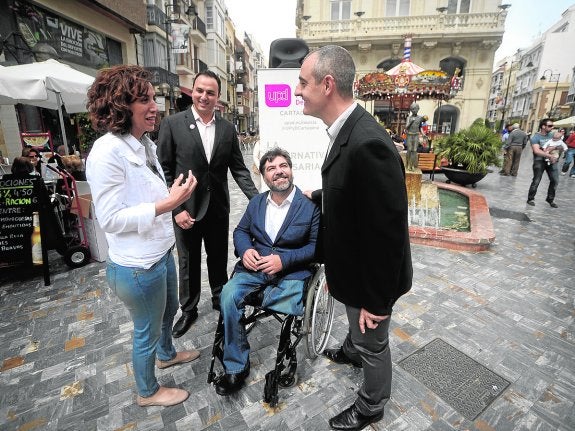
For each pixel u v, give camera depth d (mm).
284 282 2086
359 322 1564
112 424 1860
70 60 9656
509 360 2326
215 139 2566
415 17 18469
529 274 3637
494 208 6578
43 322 2820
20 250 3459
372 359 1658
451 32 18250
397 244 1328
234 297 2014
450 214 5855
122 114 1417
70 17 9375
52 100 6145
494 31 17906
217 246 2828
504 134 20141
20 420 1891
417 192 6113
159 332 1836
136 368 1866
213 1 27906
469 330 2664
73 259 3883
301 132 3926
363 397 1773
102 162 1392
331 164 1453
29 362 2346
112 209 1423
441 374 2195
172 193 1524
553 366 2270
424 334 2607
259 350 2449
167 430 1819
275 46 3793
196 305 2785
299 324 2209
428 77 8977
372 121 1402
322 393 2057
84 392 2086
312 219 2250
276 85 3771
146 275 1604
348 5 19281
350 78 1411
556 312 2912
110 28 11508
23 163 4180
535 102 47719
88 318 2879
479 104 19578
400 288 1524
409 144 6238
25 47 7941
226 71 34875
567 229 5234
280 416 1900
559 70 43781
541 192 8258
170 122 2498
